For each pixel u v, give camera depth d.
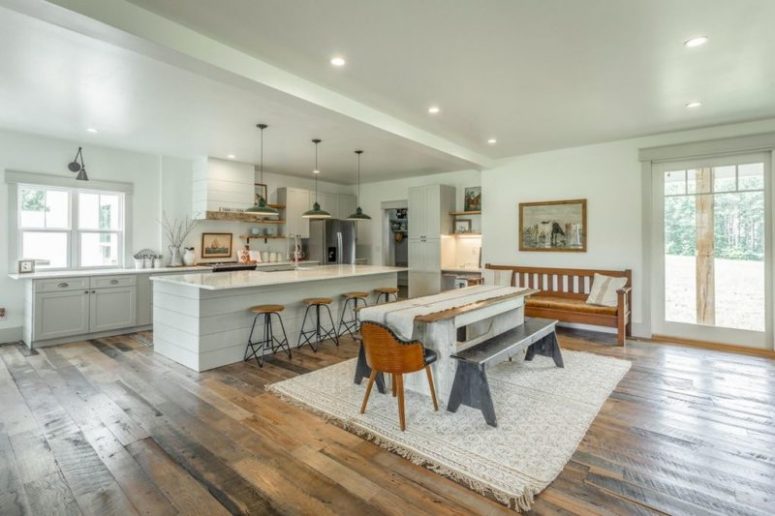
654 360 4.00
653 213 4.96
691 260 4.75
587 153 5.30
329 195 8.08
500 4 2.17
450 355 2.81
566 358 4.06
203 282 3.78
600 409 2.85
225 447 2.35
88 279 4.80
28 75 3.07
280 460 2.22
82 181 5.20
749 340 4.45
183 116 4.08
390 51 2.72
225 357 3.91
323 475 2.08
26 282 4.64
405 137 4.30
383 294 5.88
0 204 4.63
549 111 3.95
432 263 6.94
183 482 2.02
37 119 4.19
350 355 4.26
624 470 2.10
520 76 3.13
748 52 2.73
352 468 2.14
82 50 2.67
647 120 4.25
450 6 2.19
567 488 1.96
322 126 4.43
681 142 4.66
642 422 2.65
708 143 4.46
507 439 2.42
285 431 2.55
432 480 2.04
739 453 2.27
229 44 2.62
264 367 3.84
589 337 4.96
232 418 2.73
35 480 2.03
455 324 2.88
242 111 3.93
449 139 4.98
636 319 4.98
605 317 4.67
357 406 2.89
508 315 4.00
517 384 3.32
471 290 4.02
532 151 5.63
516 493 1.90
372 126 3.88
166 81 3.19
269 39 2.56
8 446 2.36
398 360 2.52
